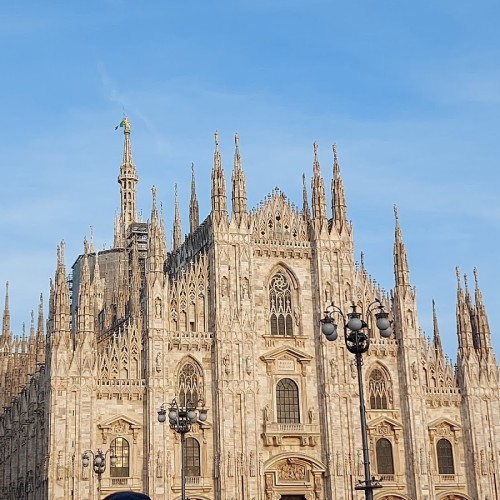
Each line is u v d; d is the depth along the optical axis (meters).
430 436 111.19
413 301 114.00
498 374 114.56
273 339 109.50
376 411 109.88
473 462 110.62
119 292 133.00
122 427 101.12
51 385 99.00
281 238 113.56
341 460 106.38
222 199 111.25
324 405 107.88
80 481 97.19
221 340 105.88
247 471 103.06
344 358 109.94
